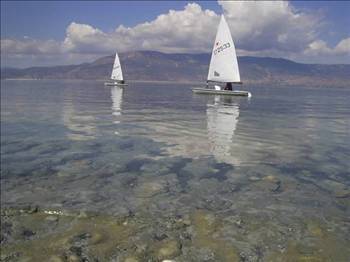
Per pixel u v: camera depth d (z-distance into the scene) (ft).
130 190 17.60
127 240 12.60
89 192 17.48
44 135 32.53
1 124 40.19
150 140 29.35
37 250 12.09
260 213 14.47
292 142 26.99
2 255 11.80
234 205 15.35
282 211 14.57
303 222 13.53
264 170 20.06
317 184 17.54
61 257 11.57
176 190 17.40
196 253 11.63
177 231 13.19
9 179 19.57
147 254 11.67
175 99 86.07
